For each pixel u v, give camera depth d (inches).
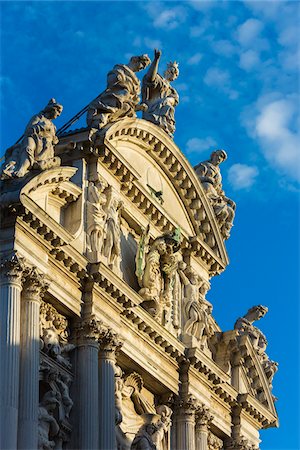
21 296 1817.2
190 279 2400.3
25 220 1818.4
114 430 1964.8
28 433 1733.5
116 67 2169.0
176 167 2359.7
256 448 2581.2
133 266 2202.3
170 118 2372.0
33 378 1772.9
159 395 2250.2
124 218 2194.9
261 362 2657.5
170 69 2450.8
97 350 1975.9
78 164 2060.8
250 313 2669.8
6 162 1862.7
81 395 1924.2
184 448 2237.9
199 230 2449.6
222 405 2459.4
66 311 1946.4
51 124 1935.3
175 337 2230.6
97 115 2103.8
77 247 1984.5
